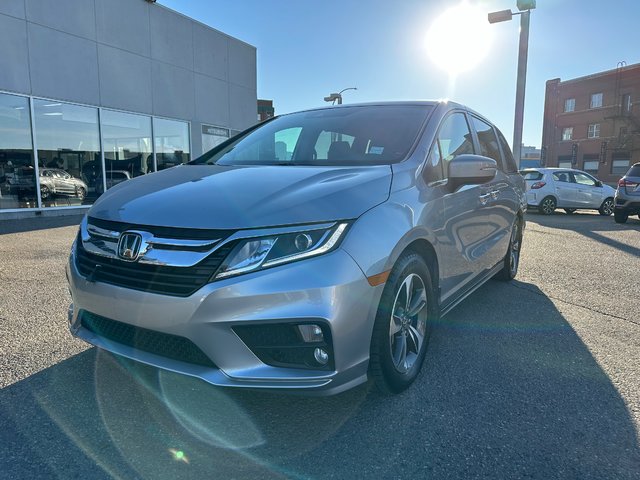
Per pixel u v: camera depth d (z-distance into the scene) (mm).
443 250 2998
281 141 3512
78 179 11750
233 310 2035
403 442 2260
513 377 2924
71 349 3232
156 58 13516
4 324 3688
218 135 16125
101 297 2299
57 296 4441
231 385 2070
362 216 2291
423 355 2881
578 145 42469
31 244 7172
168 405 2561
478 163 2955
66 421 2398
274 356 2129
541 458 2141
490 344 3449
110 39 12156
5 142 10172
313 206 2207
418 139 3098
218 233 2084
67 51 11172
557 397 2680
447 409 2547
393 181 2627
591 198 15617
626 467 2078
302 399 2641
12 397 2611
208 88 15492
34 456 2123
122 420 2414
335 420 2439
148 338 2268
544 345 3434
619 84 38844
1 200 10203
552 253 7301
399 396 2676
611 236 9367
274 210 2158
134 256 2197
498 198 4320
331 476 2023
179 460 2117
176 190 2498
